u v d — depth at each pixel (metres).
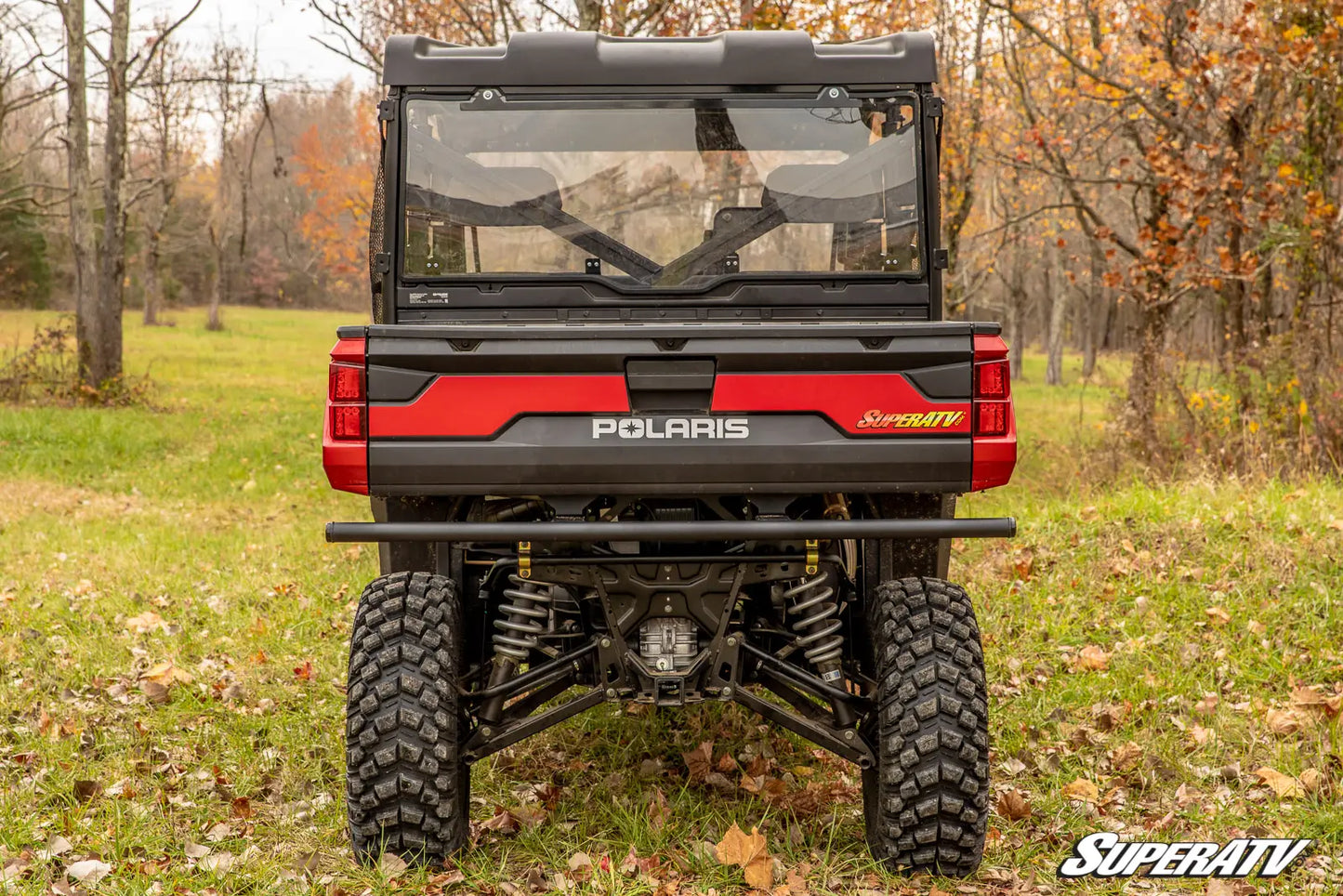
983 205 27.22
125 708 5.42
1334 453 10.16
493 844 3.99
